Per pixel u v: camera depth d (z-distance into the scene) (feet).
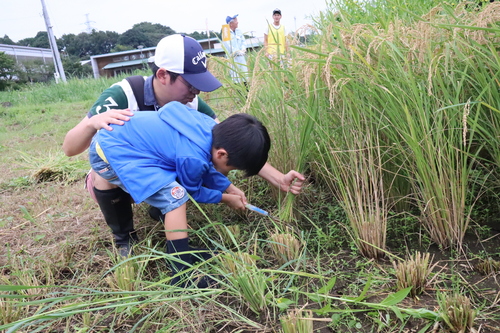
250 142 6.45
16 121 28.02
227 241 7.58
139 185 6.33
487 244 6.50
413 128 6.06
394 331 4.93
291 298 5.86
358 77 6.86
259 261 6.92
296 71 7.54
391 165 7.43
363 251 6.75
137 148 6.58
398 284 5.59
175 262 6.39
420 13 8.59
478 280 5.70
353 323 5.11
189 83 7.26
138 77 7.86
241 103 9.32
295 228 7.78
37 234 8.88
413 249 6.73
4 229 9.35
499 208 7.20
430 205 6.45
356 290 5.82
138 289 6.11
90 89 43.39
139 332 5.41
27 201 11.35
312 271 6.44
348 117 7.15
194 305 5.88
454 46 5.97
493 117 6.70
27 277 6.66
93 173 7.67
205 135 6.75
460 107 6.27
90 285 6.64
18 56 185.26
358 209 6.72
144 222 8.71
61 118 27.94
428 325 4.81
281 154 8.57
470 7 7.34
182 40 7.25
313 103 7.20
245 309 5.70
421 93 6.43
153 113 6.95
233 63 9.09
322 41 7.41
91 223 9.04
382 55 6.54
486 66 6.48
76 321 5.82
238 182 9.68
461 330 4.62
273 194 9.04
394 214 7.63
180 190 6.39
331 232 7.26
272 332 5.16
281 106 8.27
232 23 15.76
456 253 6.42
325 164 8.48
